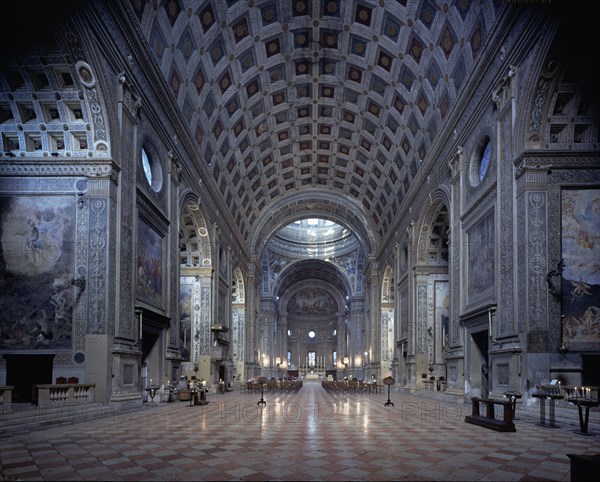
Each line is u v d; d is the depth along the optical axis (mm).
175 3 15312
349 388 27047
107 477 5578
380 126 25281
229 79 21094
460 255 16812
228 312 28531
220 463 6312
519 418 10992
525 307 11727
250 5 18578
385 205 31375
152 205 15406
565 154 11992
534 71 11422
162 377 16406
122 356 12727
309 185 35812
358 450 7230
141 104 14250
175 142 17906
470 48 15523
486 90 14375
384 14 18781
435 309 23391
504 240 13023
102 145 12664
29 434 8680
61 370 11945
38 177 12688
